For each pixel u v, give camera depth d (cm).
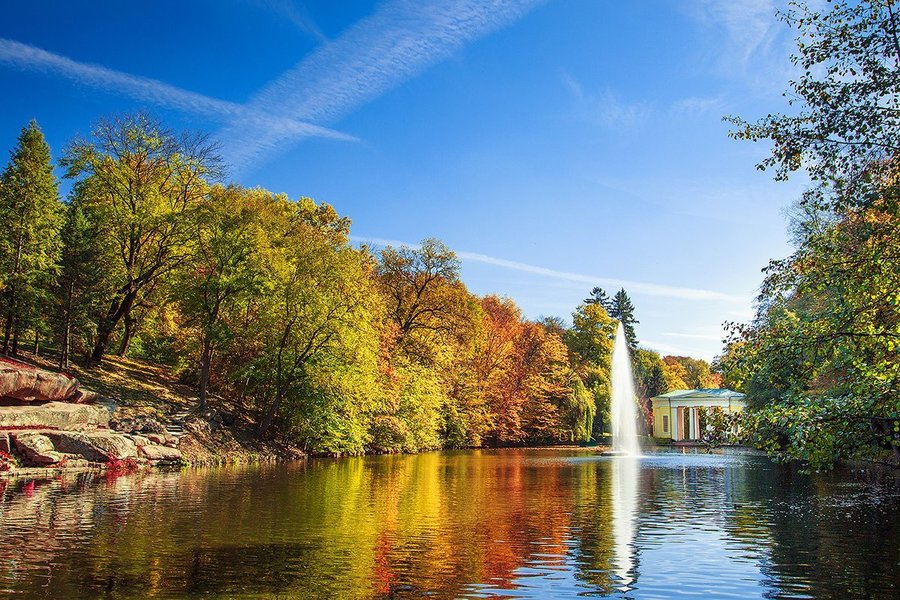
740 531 1502
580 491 2364
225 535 1359
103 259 4022
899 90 1177
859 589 1002
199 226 4062
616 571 1109
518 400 8038
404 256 6359
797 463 4056
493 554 1227
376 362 4903
